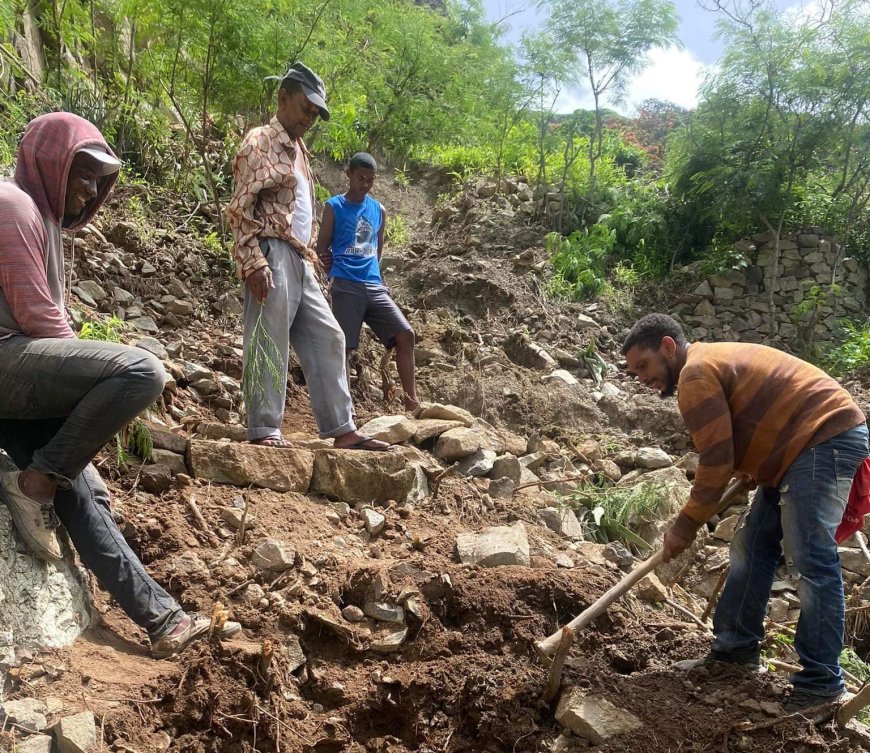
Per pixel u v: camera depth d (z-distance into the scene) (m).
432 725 3.09
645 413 6.22
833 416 2.94
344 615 3.34
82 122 2.98
